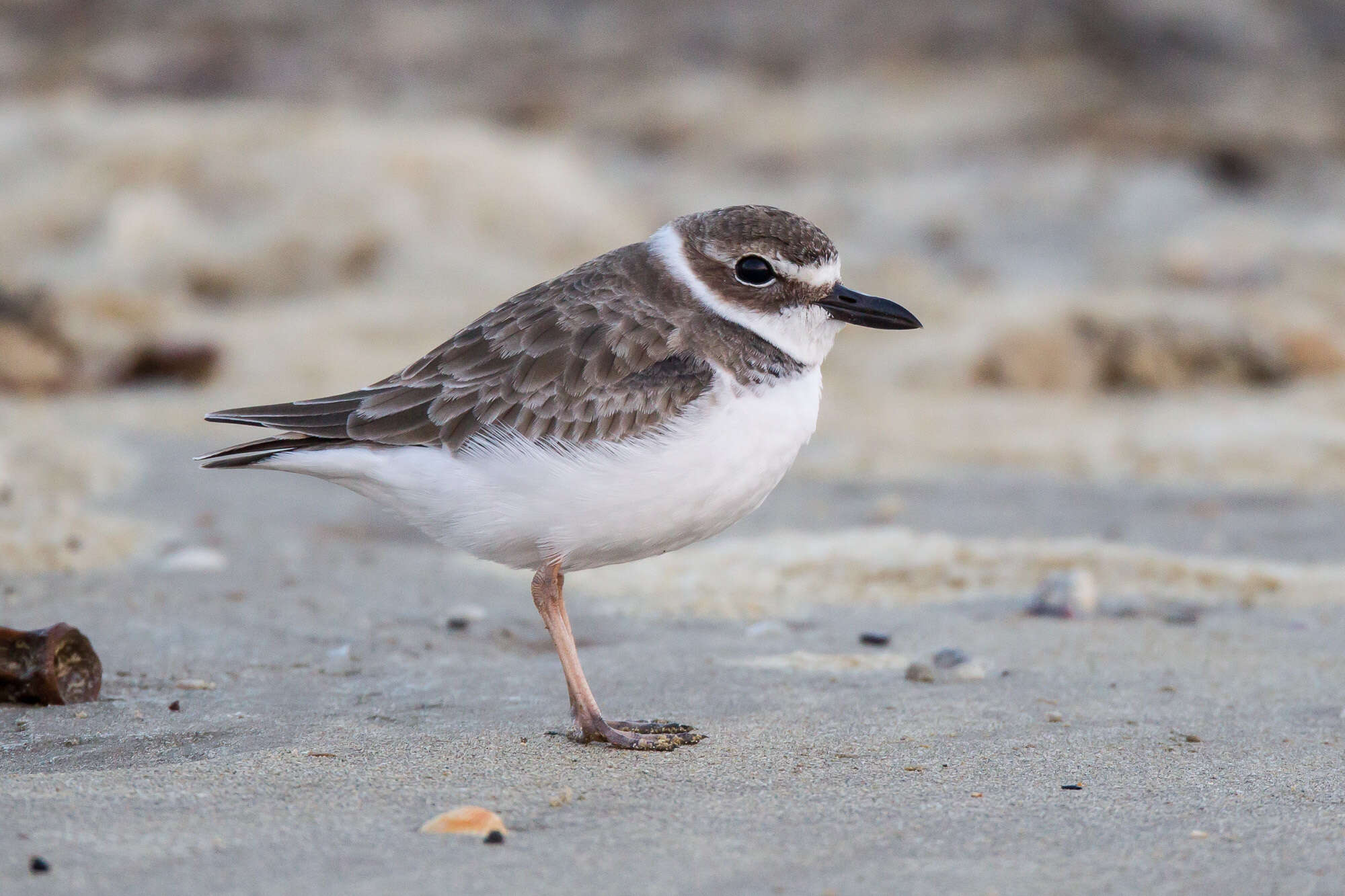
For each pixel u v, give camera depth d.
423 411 7.02
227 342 22.23
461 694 7.98
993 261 32.44
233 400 18.83
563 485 6.82
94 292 21.50
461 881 5.14
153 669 8.30
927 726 7.37
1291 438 16.34
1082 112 43.00
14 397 18.86
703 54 49.16
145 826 5.63
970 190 37.81
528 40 49.28
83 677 7.66
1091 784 6.42
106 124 30.61
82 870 5.16
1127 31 47.47
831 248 7.26
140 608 9.68
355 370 20.69
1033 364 20.25
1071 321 20.72
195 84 45.94
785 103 45.25
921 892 5.10
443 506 6.98
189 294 26.52
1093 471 15.19
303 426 7.13
